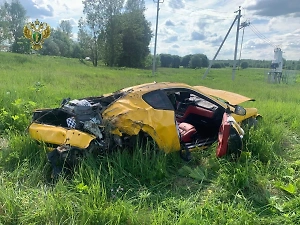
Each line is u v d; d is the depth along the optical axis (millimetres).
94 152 4164
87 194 3330
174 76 29875
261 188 3820
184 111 5879
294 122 6973
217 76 38438
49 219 2980
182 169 4273
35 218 2982
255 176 3977
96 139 4156
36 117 4738
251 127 5223
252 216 3131
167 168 4320
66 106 4492
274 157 4805
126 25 51438
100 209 3033
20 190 3482
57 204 3084
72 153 3887
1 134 5418
